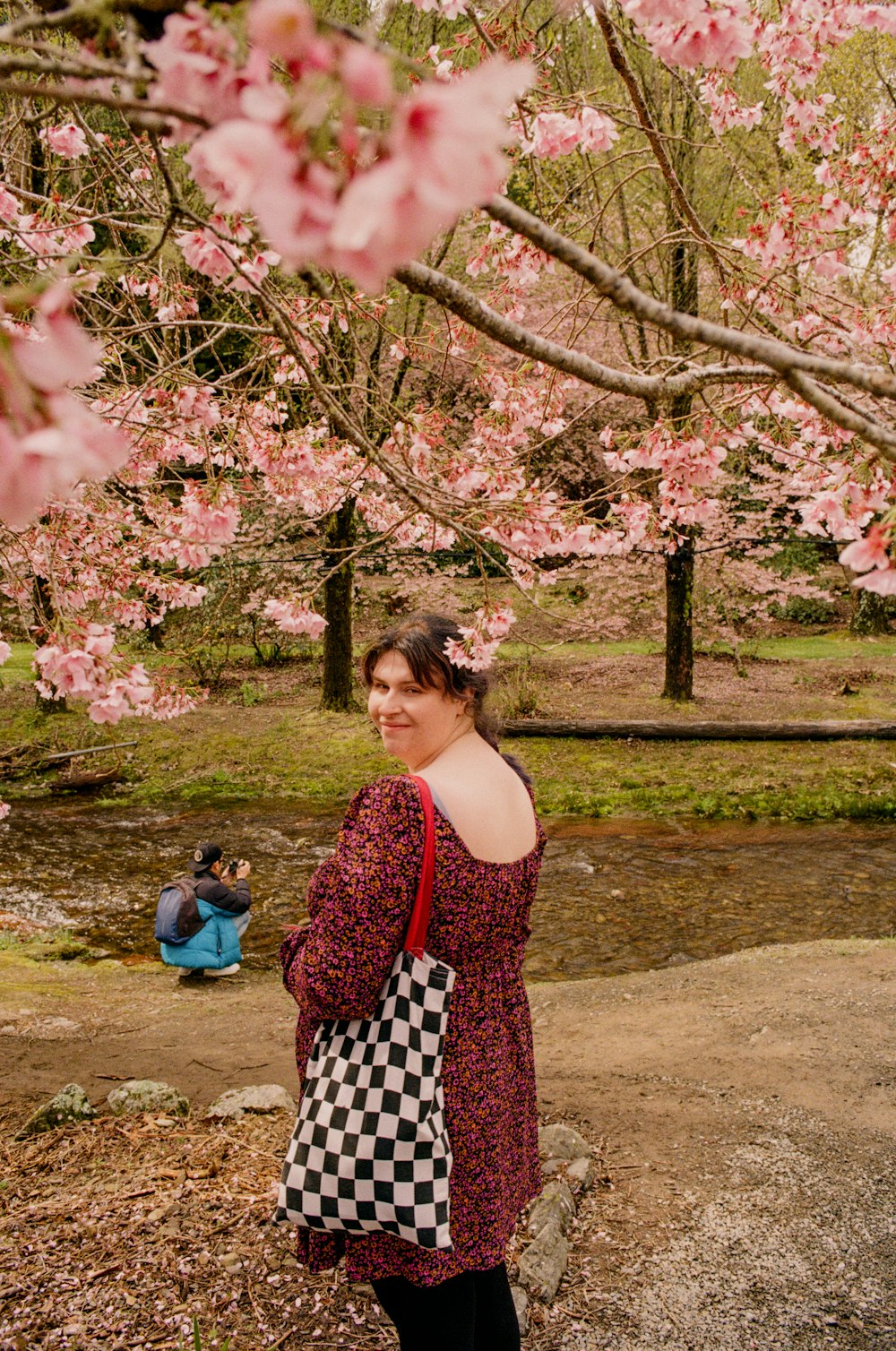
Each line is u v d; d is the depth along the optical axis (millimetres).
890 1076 3818
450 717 1846
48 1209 2818
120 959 7023
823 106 3578
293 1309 2357
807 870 8703
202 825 10641
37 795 11945
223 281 2020
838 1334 2324
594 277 1035
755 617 18469
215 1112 3500
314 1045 1674
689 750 12273
